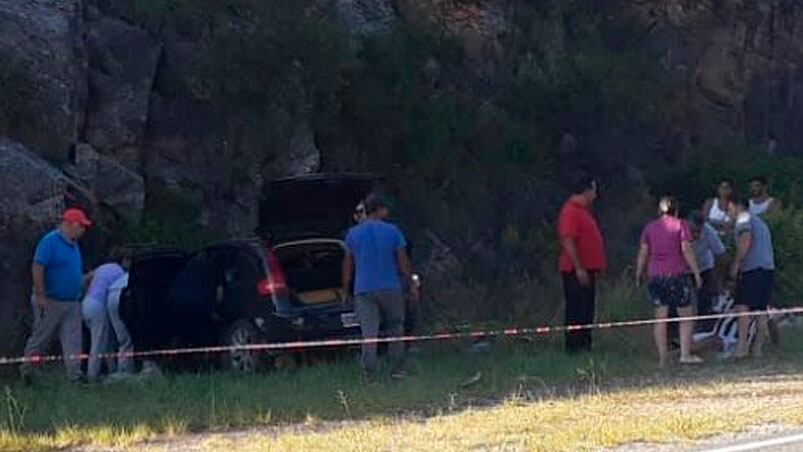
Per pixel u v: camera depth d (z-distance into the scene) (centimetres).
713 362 1612
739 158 2594
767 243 1661
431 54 2373
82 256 1791
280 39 2039
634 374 1516
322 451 1041
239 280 1590
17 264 1662
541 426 1148
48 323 1453
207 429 1189
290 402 1289
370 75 2206
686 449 1042
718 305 1691
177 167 1994
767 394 1350
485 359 1596
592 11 2733
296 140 2061
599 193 2436
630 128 2567
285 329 1534
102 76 1947
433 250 2166
